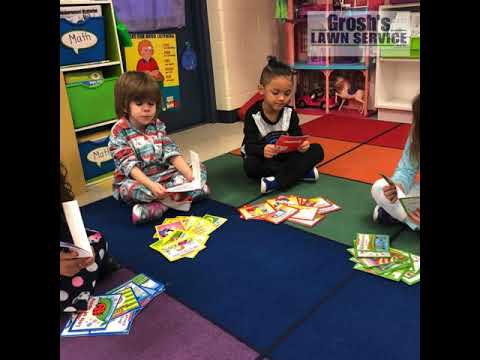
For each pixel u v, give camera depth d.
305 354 1.06
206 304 1.28
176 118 3.42
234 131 3.29
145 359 1.08
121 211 1.99
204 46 3.40
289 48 3.56
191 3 3.32
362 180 2.12
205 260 1.51
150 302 1.30
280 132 2.21
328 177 2.18
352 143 2.70
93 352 1.12
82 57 2.29
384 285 1.30
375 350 1.06
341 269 1.40
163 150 2.01
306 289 1.31
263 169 2.09
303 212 1.80
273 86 1.98
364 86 3.54
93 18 2.31
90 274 1.31
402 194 1.58
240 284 1.36
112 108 2.44
